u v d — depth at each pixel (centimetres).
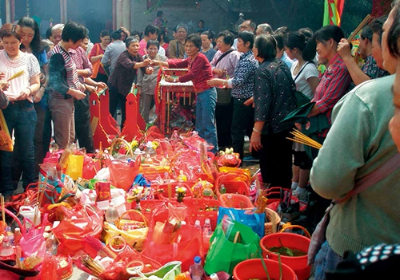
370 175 191
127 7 1575
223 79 653
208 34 850
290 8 1327
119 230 360
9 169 462
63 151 491
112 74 750
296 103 428
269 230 361
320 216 402
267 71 425
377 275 105
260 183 470
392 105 179
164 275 301
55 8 1850
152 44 823
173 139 616
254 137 434
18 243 344
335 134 190
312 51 467
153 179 477
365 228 195
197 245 327
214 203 399
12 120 457
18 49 460
